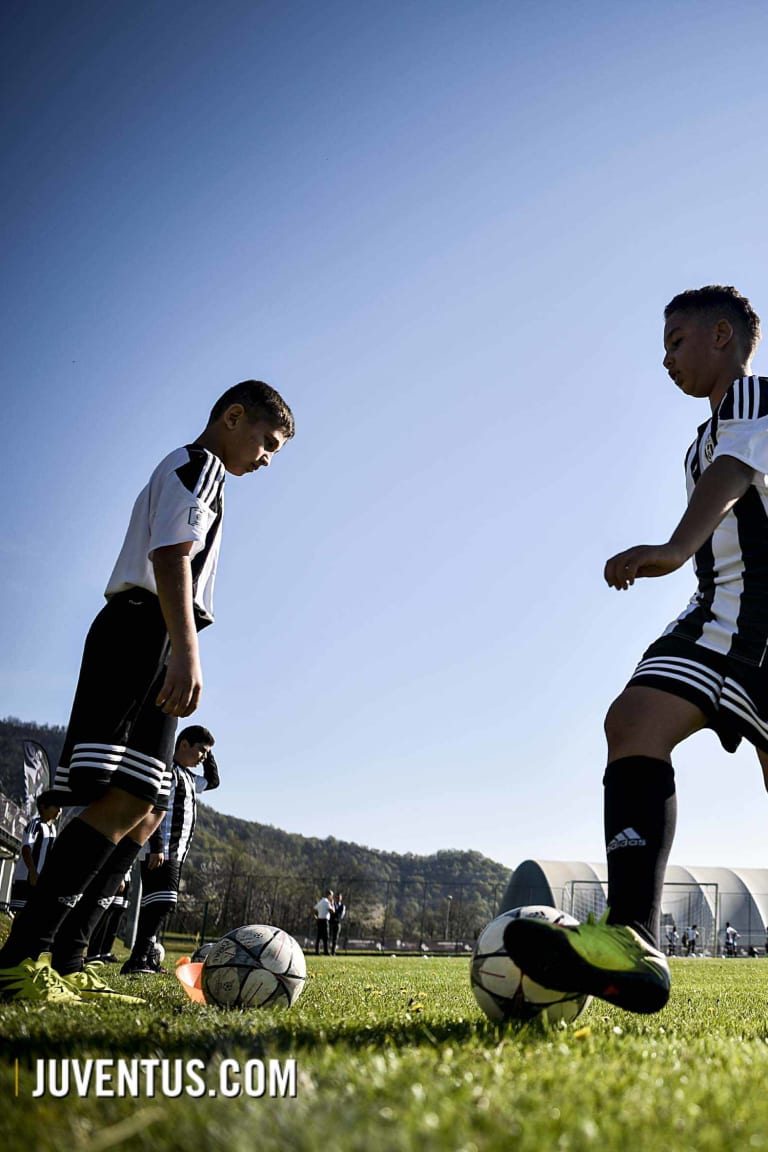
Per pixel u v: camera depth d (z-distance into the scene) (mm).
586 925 2611
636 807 2766
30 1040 2277
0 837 20219
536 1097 1639
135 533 3740
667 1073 2012
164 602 3506
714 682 2887
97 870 3551
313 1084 1714
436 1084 1700
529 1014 2988
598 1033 2803
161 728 3654
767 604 2928
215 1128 1380
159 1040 2295
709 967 17078
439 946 50938
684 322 3457
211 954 3949
